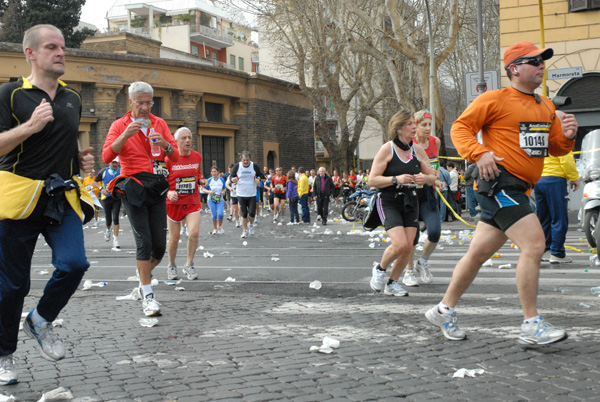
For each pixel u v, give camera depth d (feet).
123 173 20.68
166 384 13.41
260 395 12.52
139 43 155.74
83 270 13.89
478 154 15.08
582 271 28.37
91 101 117.60
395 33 73.97
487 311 20.17
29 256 13.75
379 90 138.31
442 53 74.08
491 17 107.76
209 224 75.36
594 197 33.78
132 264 36.81
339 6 79.00
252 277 29.73
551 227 31.17
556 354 14.78
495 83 55.93
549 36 61.21
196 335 17.90
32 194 13.28
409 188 22.54
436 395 12.21
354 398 12.20
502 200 15.17
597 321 18.31
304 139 162.09
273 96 150.10
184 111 130.31
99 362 15.28
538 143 15.25
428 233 25.75
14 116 13.42
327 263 34.45
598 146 35.73
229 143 141.49
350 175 131.75
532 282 15.12
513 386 12.61
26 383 13.73
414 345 16.10
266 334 17.79
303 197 76.07
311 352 15.71
